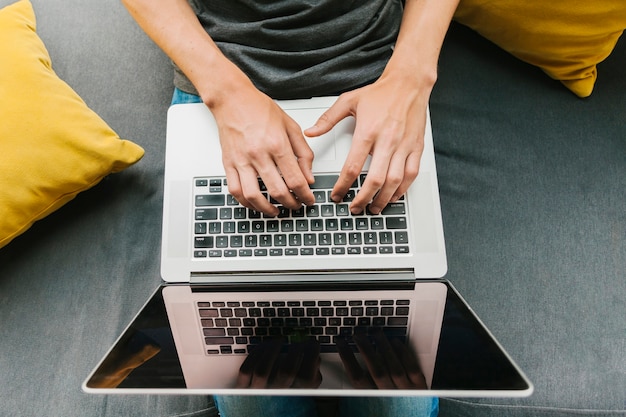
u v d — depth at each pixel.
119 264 0.74
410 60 0.64
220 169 0.66
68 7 0.89
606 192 0.75
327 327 0.56
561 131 0.79
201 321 0.57
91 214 0.77
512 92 0.83
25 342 0.69
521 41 0.80
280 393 0.45
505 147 0.79
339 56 0.69
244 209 0.64
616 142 0.78
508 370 0.47
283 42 0.69
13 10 0.79
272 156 0.60
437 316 0.57
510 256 0.72
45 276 0.73
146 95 0.84
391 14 0.73
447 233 0.74
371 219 0.63
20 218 0.70
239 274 0.63
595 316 0.68
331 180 0.65
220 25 0.69
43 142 0.69
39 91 0.71
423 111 0.64
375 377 0.48
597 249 0.71
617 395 0.64
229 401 0.62
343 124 0.67
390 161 0.60
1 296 0.72
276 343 0.54
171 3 0.67
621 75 0.83
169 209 0.65
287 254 0.63
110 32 0.87
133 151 0.75
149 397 0.68
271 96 0.71
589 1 0.72
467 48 0.87
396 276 0.63
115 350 0.52
